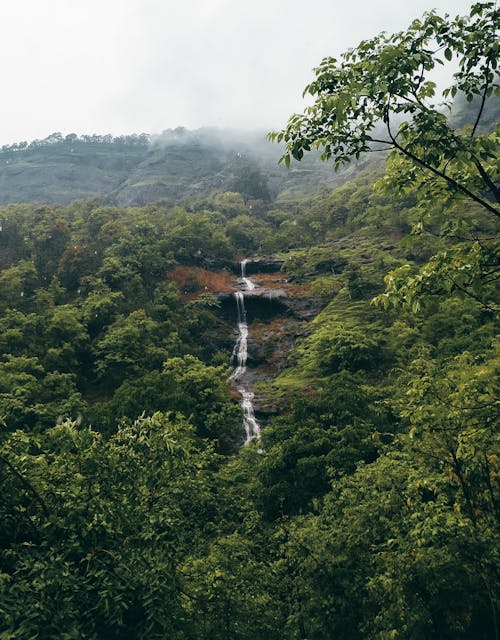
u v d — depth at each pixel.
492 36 5.74
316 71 6.52
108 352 41.09
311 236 86.50
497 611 9.41
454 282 6.58
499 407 7.37
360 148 6.56
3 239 66.62
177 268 64.00
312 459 18.19
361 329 42.44
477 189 6.85
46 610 5.11
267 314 60.06
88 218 77.25
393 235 69.00
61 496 6.44
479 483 10.02
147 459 6.82
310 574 10.76
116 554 6.20
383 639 8.78
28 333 42.88
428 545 9.41
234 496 19.19
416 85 6.06
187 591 7.72
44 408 30.72
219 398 33.94
